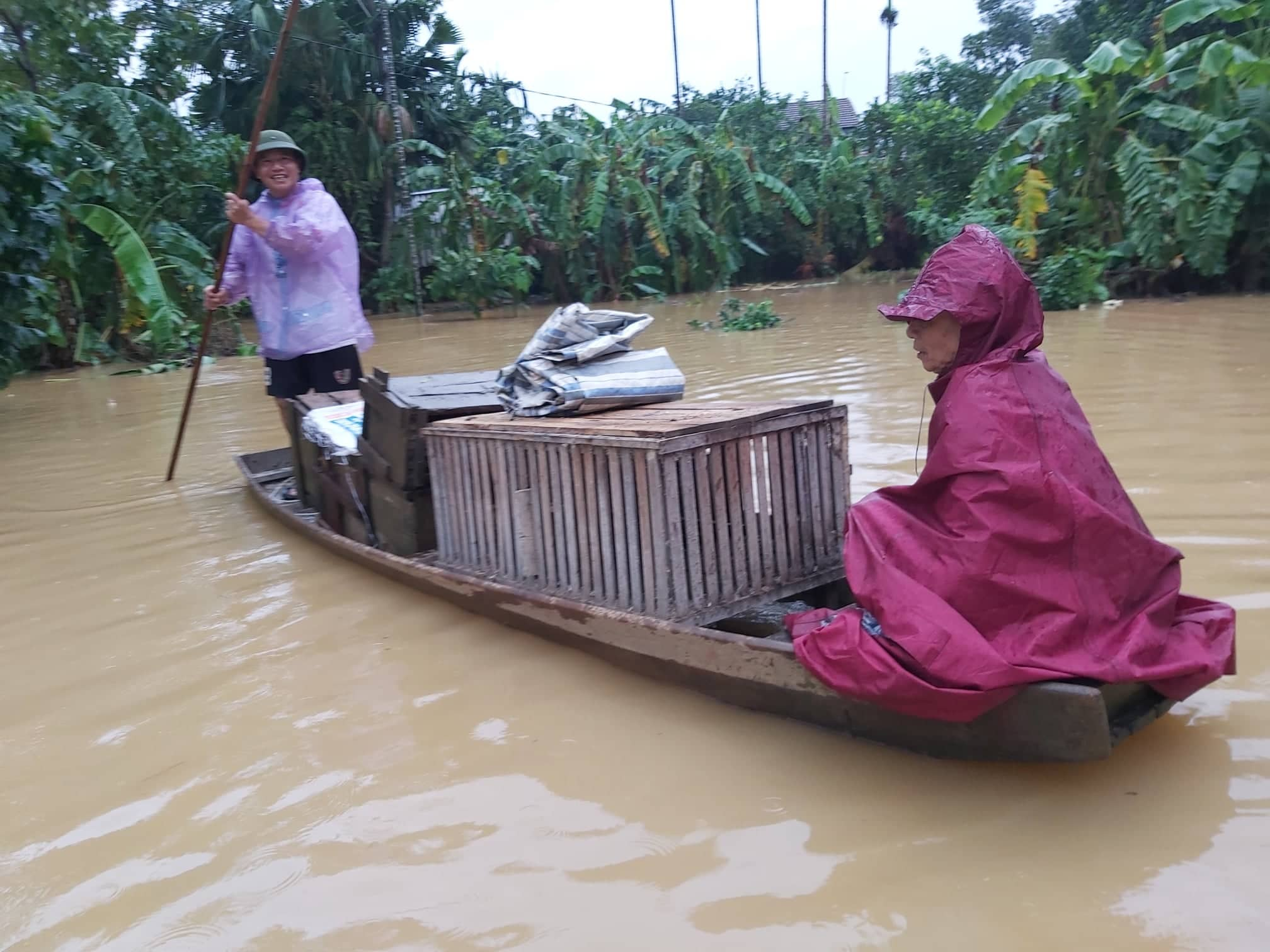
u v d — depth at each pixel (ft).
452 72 82.58
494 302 71.46
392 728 10.33
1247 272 47.62
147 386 38.37
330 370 19.06
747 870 7.66
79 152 41.63
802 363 32.48
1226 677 9.98
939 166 86.38
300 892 7.79
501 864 7.95
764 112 95.61
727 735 9.68
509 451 12.28
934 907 7.09
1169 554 8.50
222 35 71.26
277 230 17.46
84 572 16.17
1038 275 47.55
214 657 12.44
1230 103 45.24
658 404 12.72
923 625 7.99
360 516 16.19
